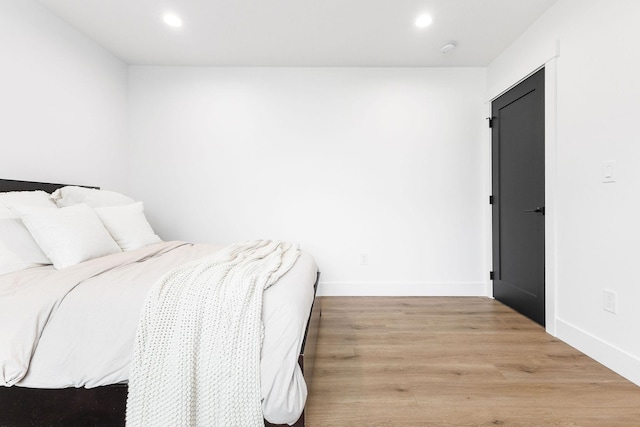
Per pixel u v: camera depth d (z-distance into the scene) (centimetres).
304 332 118
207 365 100
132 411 99
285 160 308
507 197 271
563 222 199
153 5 212
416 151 304
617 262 161
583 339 182
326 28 240
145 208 306
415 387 146
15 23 193
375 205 307
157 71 303
